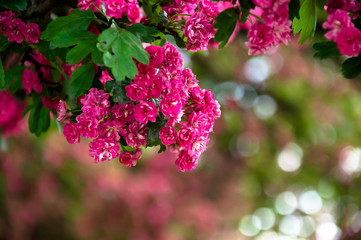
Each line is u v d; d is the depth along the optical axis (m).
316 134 6.89
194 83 1.75
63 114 1.81
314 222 7.96
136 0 1.71
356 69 1.86
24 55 2.14
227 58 6.72
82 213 6.91
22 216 6.25
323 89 6.86
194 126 1.74
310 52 6.63
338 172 7.16
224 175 8.62
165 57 1.69
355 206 6.67
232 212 8.72
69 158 6.59
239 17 1.80
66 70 2.13
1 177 5.96
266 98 7.23
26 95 2.53
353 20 1.75
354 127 6.86
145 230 7.63
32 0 2.04
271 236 8.62
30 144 6.04
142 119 1.63
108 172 7.17
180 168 1.79
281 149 7.45
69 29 1.72
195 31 1.82
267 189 8.28
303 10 1.85
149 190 7.86
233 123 7.34
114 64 1.56
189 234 8.20
